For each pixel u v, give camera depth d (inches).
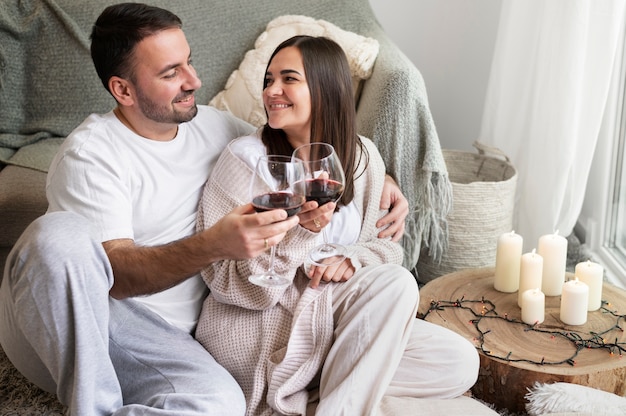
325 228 66.6
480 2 115.0
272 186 52.2
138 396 59.4
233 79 100.1
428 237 89.8
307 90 64.2
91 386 54.3
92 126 62.8
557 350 65.0
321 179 53.7
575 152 92.0
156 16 61.6
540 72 92.0
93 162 60.4
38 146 93.7
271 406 59.7
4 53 97.1
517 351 64.7
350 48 92.7
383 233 70.6
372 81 89.2
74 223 54.7
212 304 65.4
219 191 64.2
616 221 99.5
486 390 65.5
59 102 98.7
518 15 96.0
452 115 122.7
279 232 53.2
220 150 68.4
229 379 59.1
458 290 74.9
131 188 62.8
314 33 98.2
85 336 53.4
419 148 85.6
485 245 91.4
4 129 97.8
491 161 101.3
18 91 98.9
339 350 60.1
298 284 64.6
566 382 61.9
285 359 59.9
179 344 61.9
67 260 52.6
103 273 54.8
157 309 64.0
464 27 117.4
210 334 64.4
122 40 60.6
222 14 103.4
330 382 59.7
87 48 97.9
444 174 85.3
